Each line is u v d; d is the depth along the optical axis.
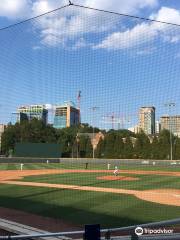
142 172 41.50
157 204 17.95
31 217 14.95
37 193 22.20
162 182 29.05
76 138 63.38
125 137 60.75
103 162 60.91
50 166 53.31
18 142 65.50
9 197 20.61
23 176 35.00
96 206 17.44
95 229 6.16
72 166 53.66
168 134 58.31
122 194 21.59
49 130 64.31
